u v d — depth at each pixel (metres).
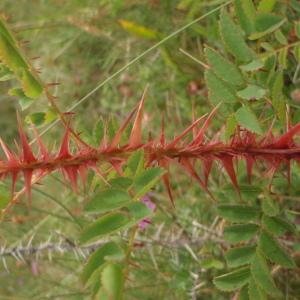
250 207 0.25
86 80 0.53
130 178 0.19
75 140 0.19
